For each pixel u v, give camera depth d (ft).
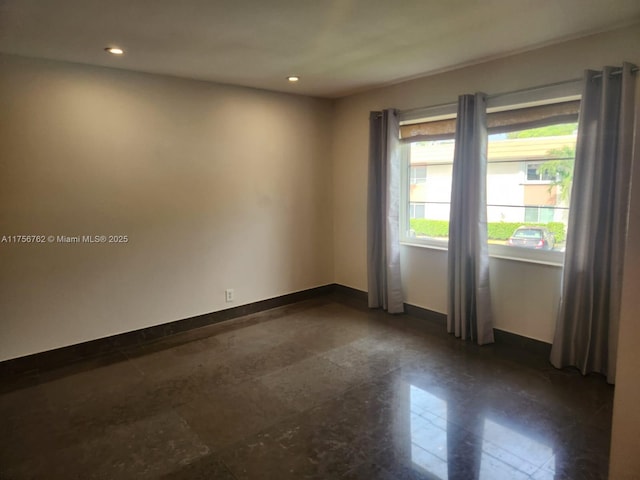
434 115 12.12
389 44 9.15
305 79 12.28
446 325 12.79
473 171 10.99
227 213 13.26
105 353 11.19
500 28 8.32
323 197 15.79
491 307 11.42
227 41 8.73
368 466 6.65
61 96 10.04
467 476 6.40
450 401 8.52
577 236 9.25
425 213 13.42
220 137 12.83
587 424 7.64
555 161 10.16
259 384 9.37
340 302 15.38
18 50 9.11
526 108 10.39
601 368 9.34
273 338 12.05
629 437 4.28
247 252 13.89
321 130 15.39
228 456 6.95
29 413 8.31
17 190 9.70
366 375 9.71
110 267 11.19
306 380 9.52
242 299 13.96
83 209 10.62
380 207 14.03
